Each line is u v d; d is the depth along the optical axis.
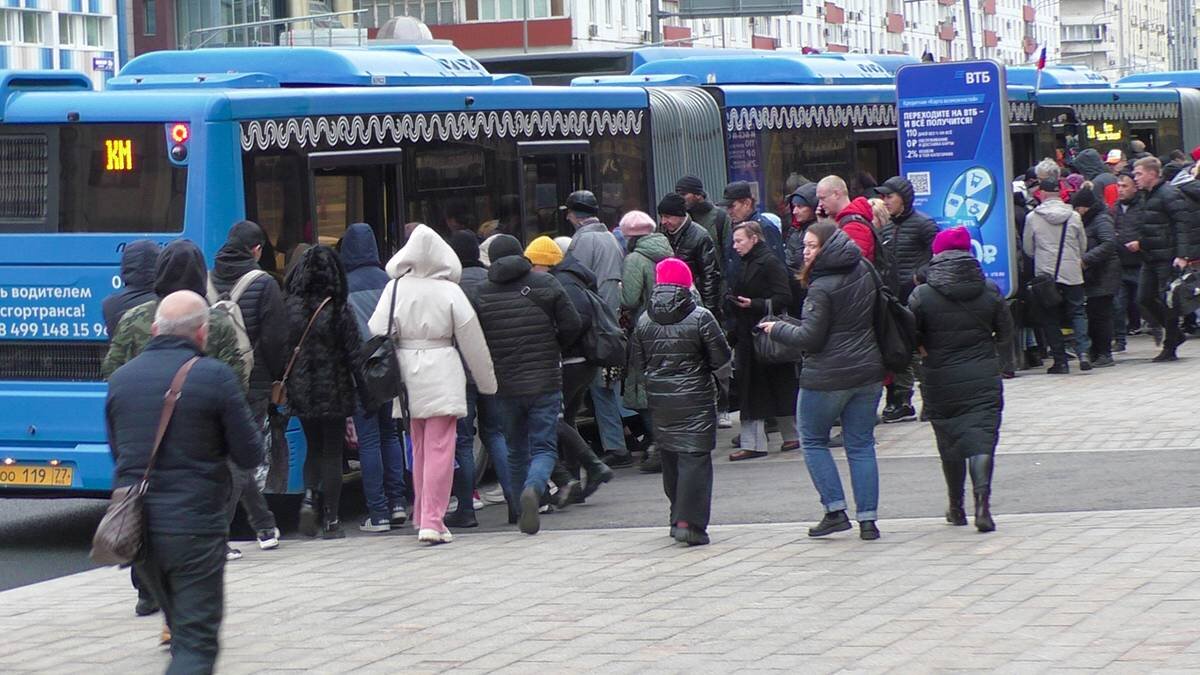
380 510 14.27
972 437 12.66
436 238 13.43
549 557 12.60
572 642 9.88
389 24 23.38
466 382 14.12
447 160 16.28
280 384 13.32
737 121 21.33
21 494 14.45
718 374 12.66
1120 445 16.56
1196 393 20.16
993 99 21.08
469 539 13.65
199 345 8.66
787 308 17.25
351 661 9.66
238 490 11.88
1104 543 11.81
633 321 16.80
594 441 19.22
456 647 9.88
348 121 15.09
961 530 12.79
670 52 24.39
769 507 14.41
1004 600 10.30
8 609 11.53
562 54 23.95
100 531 8.22
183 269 10.94
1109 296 23.31
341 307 13.42
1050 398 20.41
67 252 14.19
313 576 12.25
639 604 10.81
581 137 18.44
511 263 13.77
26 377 14.38
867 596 10.69
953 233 12.67
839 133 23.42
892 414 19.41
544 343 13.79
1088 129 32.31
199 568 8.39
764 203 21.80
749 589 11.09
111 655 10.06
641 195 19.55
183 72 16.19
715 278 17.08
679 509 12.75
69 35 74.69
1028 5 158.50
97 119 14.12
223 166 13.92
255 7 85.62
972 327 12.63
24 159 14.31
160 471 8.38
